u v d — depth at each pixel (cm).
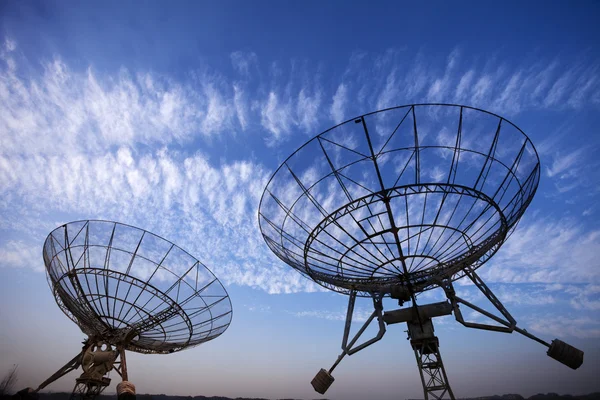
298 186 2328
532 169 2075
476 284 2383
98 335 2506
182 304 2762
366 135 2220
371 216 2216
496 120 2142
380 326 2423
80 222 2645
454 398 2164
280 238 2427
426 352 2348
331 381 2403
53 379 2339
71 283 2423
